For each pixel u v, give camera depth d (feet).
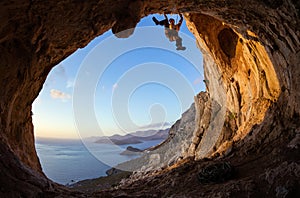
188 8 20.47
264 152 21.50
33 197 13.44
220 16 21.94
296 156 17.39
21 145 21.44
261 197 14.17
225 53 35.17
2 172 13.66
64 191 16.48
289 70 21.77
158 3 18.79
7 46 16.16
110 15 17.58
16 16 14.42
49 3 14.42
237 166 21.20
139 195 18.44
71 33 18.56
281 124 22.71
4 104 18.01
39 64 19.94
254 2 17.08
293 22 17.24
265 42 22.82
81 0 14.97
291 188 13.58
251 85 32.81
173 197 17.01
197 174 21.57
